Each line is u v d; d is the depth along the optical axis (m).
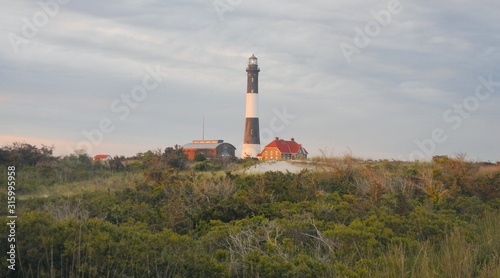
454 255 11.30
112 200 17.48
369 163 26.58
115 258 9.76
